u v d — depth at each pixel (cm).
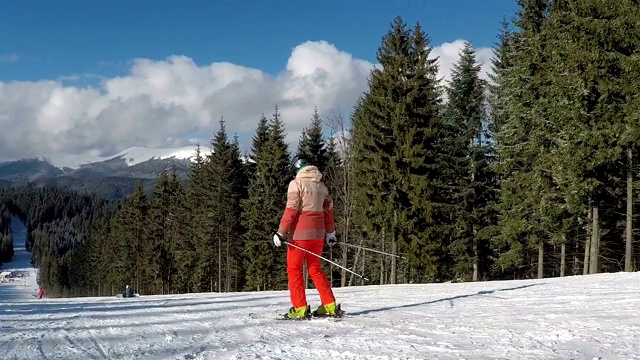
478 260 3189
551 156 2308
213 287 4928
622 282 928
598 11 2091
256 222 4009
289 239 559
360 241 3159
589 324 454
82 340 467
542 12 2603
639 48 2033
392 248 2808
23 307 855
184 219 5281
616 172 2234
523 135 2583
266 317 591
